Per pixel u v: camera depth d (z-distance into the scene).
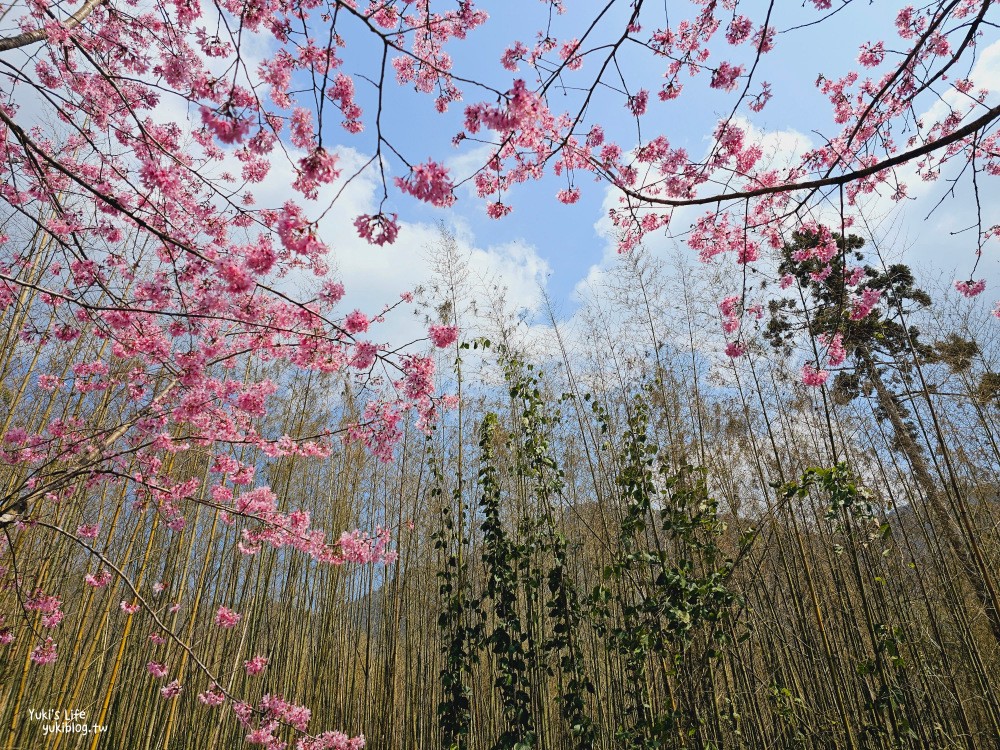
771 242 3.33
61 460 3.51
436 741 6.96
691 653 4.36
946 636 5.79
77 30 2.76
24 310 3.52
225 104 2.04
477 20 2.82
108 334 3.00
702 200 1.91
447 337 3.09
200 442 3.47
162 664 6.62
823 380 3.58
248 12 2.41
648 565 4.58
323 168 2.06
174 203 3.14
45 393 5.40
